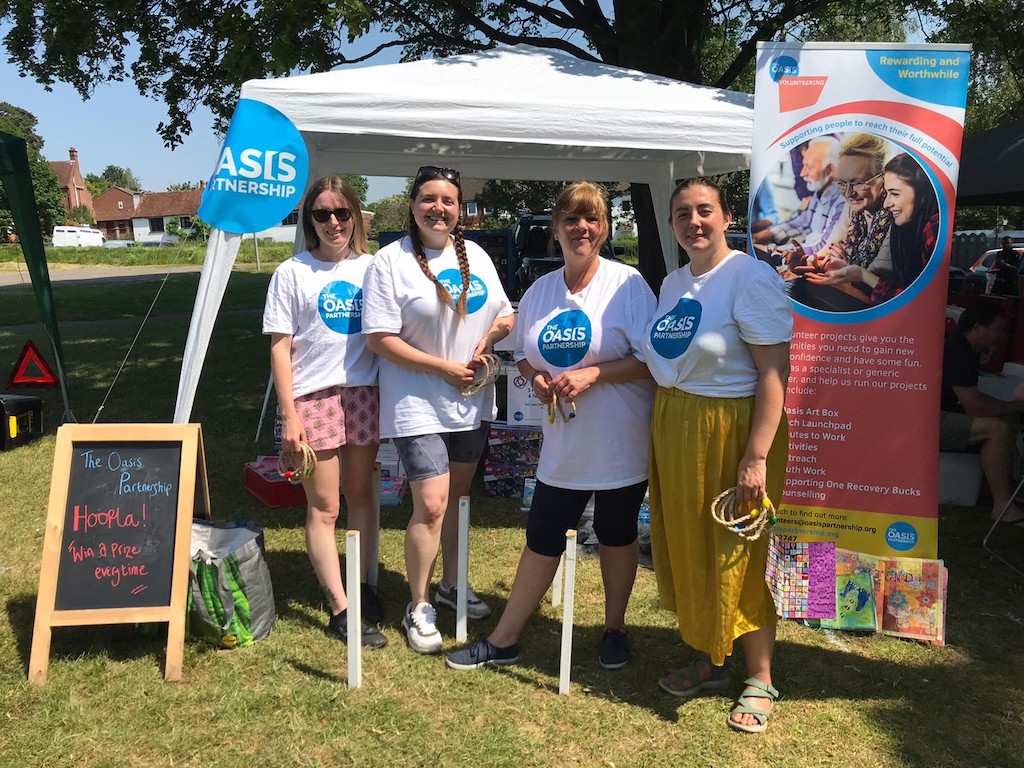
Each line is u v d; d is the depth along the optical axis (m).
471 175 5.71
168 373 8.74
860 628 3.10
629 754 2.31
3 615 3.04
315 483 2.84
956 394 4.27
